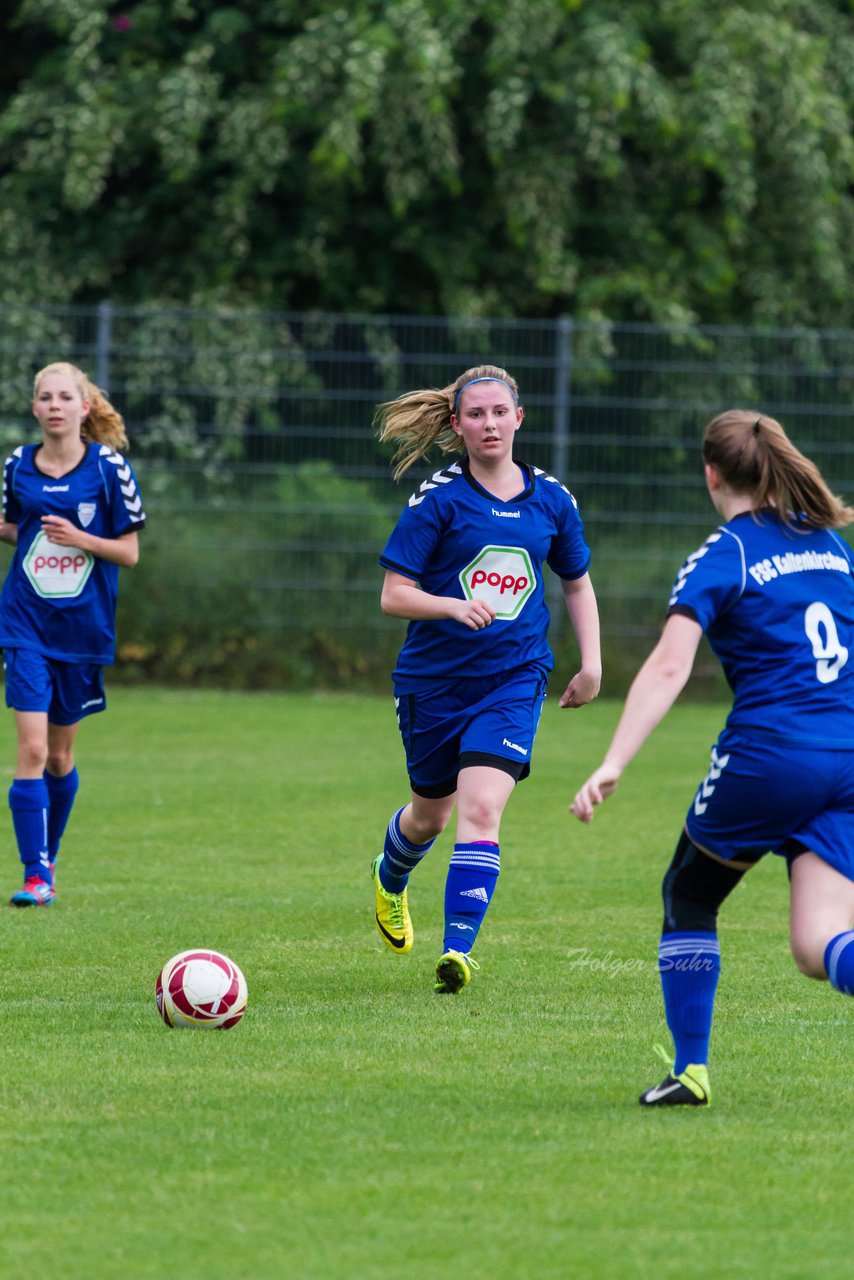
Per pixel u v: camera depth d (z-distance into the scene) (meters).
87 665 24.67
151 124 61.25
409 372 51.91
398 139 58.38
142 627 52.56
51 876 23.86
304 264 62.69
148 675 52.91
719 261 62.44
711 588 13.44
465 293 61.91
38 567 24.39
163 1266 10.65
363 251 65.00
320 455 52.12
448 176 58.91
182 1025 16.73
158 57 64.94
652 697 13.05
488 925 22.52
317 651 52.78
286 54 58.28
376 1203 11.77
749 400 52.12
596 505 52.22
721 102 58.31
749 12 62.06
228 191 61.38
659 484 52.12
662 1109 14.10
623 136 63.41
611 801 34.22
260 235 64.38
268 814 31.72
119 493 24.61
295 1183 12.16
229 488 52.16
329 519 52.25
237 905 23.48
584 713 49.72
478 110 62.06
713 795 13.62
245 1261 10.74
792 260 64.75
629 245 63.19
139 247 65.50
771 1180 12.32
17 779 23.86
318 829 30.12
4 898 23.88
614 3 61.09
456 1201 11.82
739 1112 14.06
